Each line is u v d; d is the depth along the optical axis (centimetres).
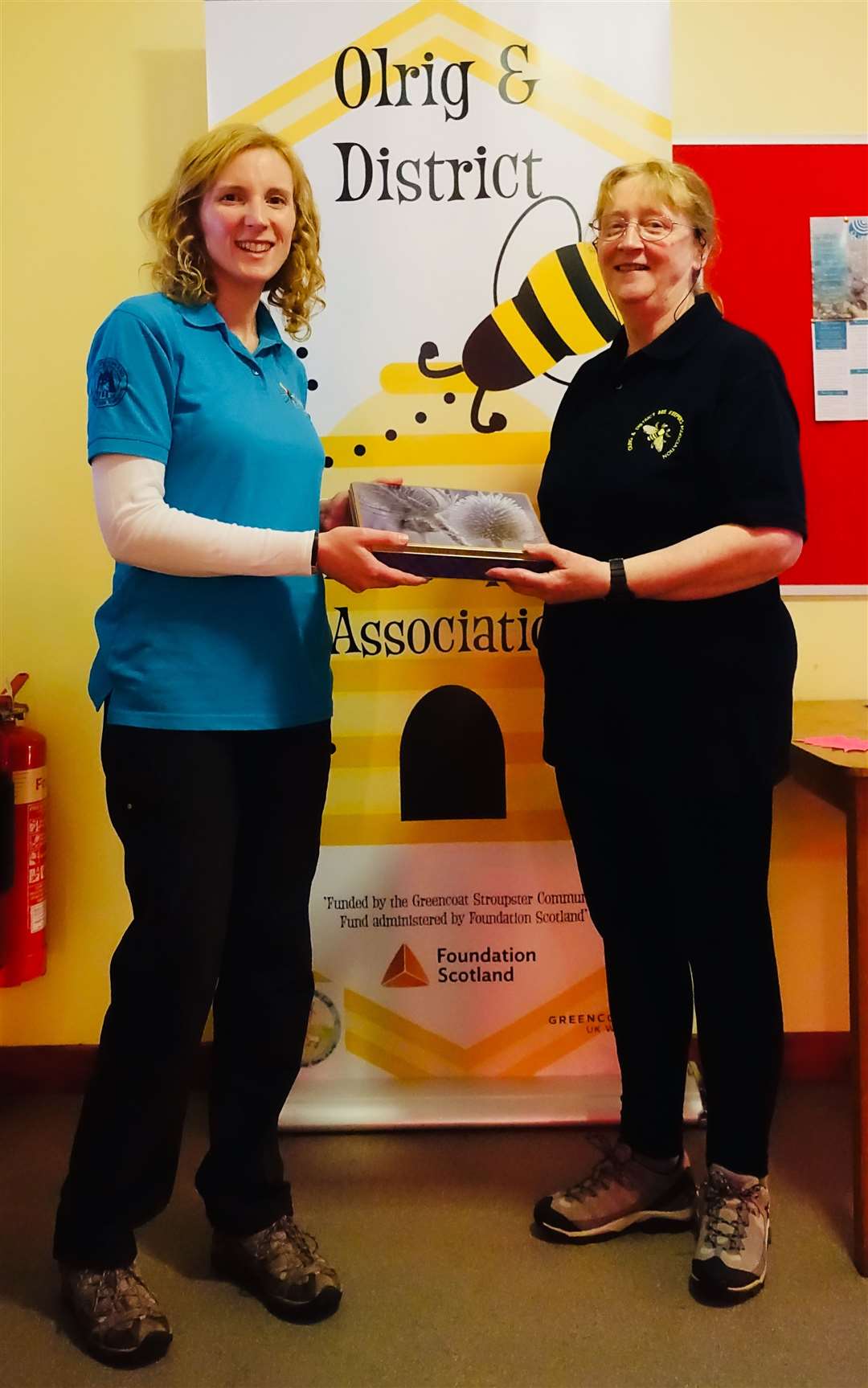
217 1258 151
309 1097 196
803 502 136
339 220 187
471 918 196
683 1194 162
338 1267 152
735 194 199
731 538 133
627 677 144
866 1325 138
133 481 127
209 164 135
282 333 189
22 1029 212
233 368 138
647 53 183
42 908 201
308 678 144
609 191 147
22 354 204
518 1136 191
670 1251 156
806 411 202
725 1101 147
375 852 195
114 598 141
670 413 139
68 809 211
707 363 139
